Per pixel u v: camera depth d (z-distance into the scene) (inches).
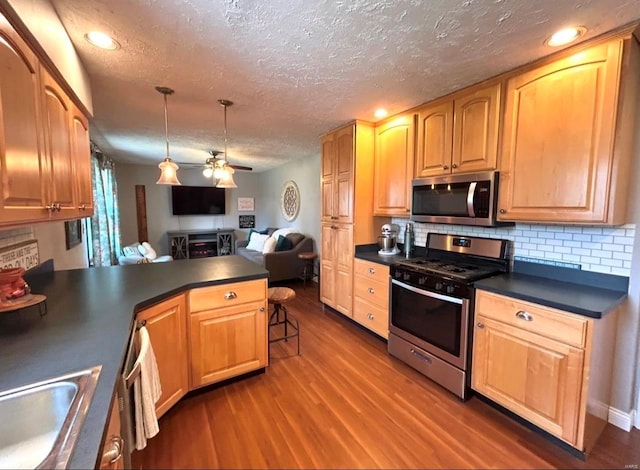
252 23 58.9
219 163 136.6
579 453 64.1
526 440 69.7
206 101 102.3
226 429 73.2
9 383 35.2
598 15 56.2
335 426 74.2
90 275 88.7
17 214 42.8
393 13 55.8
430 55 71.6
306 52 70.1
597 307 60.9
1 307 52.1
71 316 56.1
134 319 59.5
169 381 75.4
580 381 62.0
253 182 322.7
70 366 39.0
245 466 62.9
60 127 60.5
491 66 77.2
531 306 68.8
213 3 52.9
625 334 71.1
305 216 233.5
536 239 87.6
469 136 90.5
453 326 85.5
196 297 81.9
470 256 103.7
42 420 35.2
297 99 100.4
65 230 116.4
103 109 110.5
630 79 63.2
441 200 99.3
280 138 159.5
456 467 62.7
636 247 69.2
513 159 79.7
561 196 70.7
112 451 31.0
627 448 66.8
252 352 92.7
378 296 116.9
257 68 78.0
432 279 90.6
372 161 131.3
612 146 62.9
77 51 69.1
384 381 93.4
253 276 90.5
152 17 56.9
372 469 62.3
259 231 293.9
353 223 130.4
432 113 102.3
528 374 70.2
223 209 306.0
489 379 78.7
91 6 53.6
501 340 75.3
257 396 85.8
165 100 99.7
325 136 147.3
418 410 80.1
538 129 74.1
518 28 60.5
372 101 103.1
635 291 69.5
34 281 81.9
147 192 275.9
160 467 62.4
